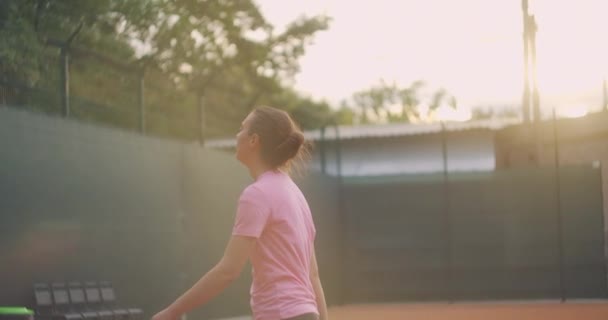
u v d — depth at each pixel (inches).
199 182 646.5
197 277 633.6
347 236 986.1
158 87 668.7
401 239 978.1
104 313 494.6
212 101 817.5
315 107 1920.5
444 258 969.5
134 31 825.5
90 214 515.5
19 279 453.4
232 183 700.7
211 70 999.6
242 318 701.3
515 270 955.3
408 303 971.3
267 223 153.4
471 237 965.8
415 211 977.5
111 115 591.5
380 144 1224.2
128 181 557.0
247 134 160.1
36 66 624.7
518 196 957.8
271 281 153.0
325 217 938.1
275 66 1175.6
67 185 496.7
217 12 1015.6
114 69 606.5
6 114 453.4
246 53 1075.3
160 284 584.1
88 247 510.6
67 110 542.9
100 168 529.0
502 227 961.5
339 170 989.8
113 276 532.4
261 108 161.8
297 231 155.1
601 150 1039.6
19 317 248.7
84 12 719.1
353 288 982.4
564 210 946.7
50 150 485.1
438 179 975.0
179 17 884.6
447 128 1213.1
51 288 473.7
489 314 787.4
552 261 949.8
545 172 953.5
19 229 455.8
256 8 1068.5
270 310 152.4
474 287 962.7
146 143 581.3
